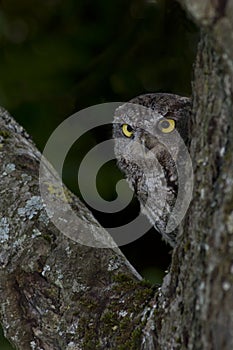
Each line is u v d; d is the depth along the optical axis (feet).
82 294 18.47
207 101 14.08
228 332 12.84
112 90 33.83
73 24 35.73
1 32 35.22
